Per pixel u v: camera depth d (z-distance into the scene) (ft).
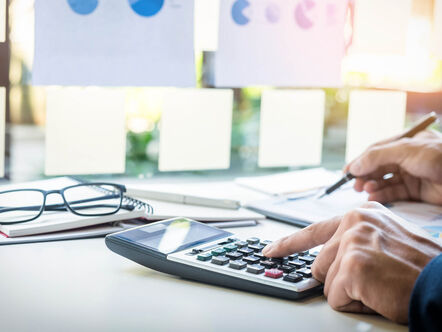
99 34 3.65
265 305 2.10
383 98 5.05
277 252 2.36
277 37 4.17
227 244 2.52
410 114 5.18
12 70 3.70
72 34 3.59
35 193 3.19
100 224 2.99
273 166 4.67
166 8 3.79
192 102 4.25
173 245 2.46
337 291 2.04
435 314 1.77
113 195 3.15
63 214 2.92
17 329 1.82
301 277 2.21
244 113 5.14
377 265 1.99
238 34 4.06
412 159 3.58
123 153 4.09
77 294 2.13
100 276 2.33
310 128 4.75
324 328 1.93
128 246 2.41
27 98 4.93
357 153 5.06
